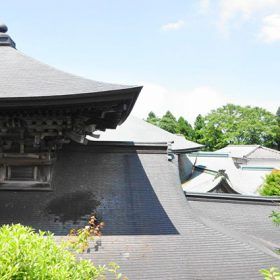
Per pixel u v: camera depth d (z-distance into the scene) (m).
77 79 8.74
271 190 28.34
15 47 11.61
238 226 11.32
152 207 8.95
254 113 71.69
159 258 7.39
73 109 8.02
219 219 11.61
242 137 72.75
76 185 9.45
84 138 9.25
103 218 8.48
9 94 7.65
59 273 4.40
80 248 6.97
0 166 9.05
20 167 9.17
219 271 7.24
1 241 4.26
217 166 38.06
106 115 9.12
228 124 71.50
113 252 7.43
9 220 8.31
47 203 8.89
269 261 7.72
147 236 8.00
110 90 7.37
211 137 72.12
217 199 12.64
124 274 6.95
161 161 10.58
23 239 4.37
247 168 38.38
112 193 9.28
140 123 26.34
